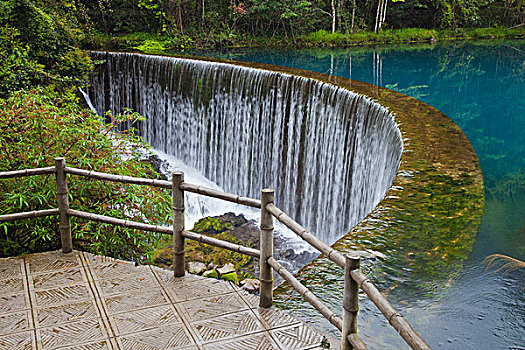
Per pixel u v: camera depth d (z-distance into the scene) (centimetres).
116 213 591
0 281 387
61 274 398
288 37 2653
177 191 371
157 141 1503
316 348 301
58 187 418
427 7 2880
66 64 1272
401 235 421
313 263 380
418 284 355
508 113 1386
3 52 1065
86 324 331
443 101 1510
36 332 322
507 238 522
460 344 304
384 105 864
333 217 1038
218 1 2681
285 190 1180
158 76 1444
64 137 576
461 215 457
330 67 1941
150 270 404
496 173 868
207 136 1359
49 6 1388
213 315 338
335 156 1022
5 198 536
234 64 1288
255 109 1223
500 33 2758
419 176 554
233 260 818
